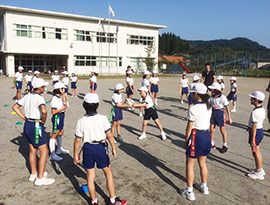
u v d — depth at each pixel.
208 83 8.86
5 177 4.37
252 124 4.31
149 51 41.12
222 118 5.58
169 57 76.44
